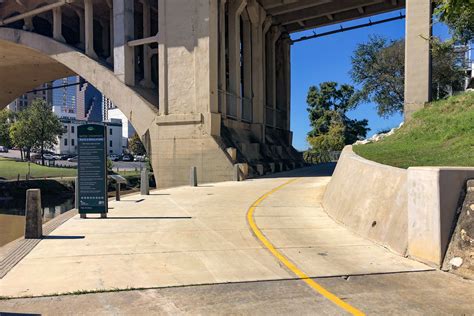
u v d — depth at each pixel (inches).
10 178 1690.5
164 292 192.5
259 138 1334.9
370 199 326.6
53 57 1296.8
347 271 226.8
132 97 1126.4
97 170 403.2
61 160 3282.5
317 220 392.2
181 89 1050.7
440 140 510.9
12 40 1384.1
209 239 310.0
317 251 272.4
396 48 1384.1
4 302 178.5
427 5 727.1
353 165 395.5
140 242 299.6
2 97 1980.8
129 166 2950.3
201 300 182.4
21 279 210.7
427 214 241.0
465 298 184.5
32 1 1350.9
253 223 377.1
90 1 1243.8
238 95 1230.3
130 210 465.1
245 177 979.9
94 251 271.7
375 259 251.9
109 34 1467.8
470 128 488.7
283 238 313.3
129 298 184.4
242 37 1381.6
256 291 194.5
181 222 384.2
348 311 169.9
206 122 1009.5
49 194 1450.5
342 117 2600.9
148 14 1256.2
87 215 428.5
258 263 243.4
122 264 240.4
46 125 2469.2
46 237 317.4
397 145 553.0
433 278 213.8
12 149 4008.4
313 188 683.4
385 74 1380.4
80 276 216.2
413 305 176.4
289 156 1530.5
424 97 727.7
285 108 1704.0
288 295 189.2
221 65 1114.1
